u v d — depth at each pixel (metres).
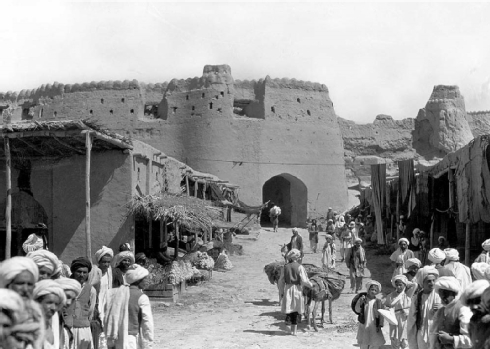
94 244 15.84
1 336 3.75
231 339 10.70
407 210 21.39
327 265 18.36
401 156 53.94
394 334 8.69
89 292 7.16
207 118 40.81
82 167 16.02
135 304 6.90
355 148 54.19
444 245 14.65
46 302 4.88
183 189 23.97
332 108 44.62
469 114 57.59
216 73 41.44
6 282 4.21
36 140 14.56
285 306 11.09
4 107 46.16
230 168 40.41
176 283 14.85
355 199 49.34
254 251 25.44
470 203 14.54
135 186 16.30
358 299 8.47
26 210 16.33
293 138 42.00
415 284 8.70
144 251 16.39
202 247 20.12
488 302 4.66
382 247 24.77
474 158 14.12
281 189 45.28
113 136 14.49
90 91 42.97
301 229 35.78
